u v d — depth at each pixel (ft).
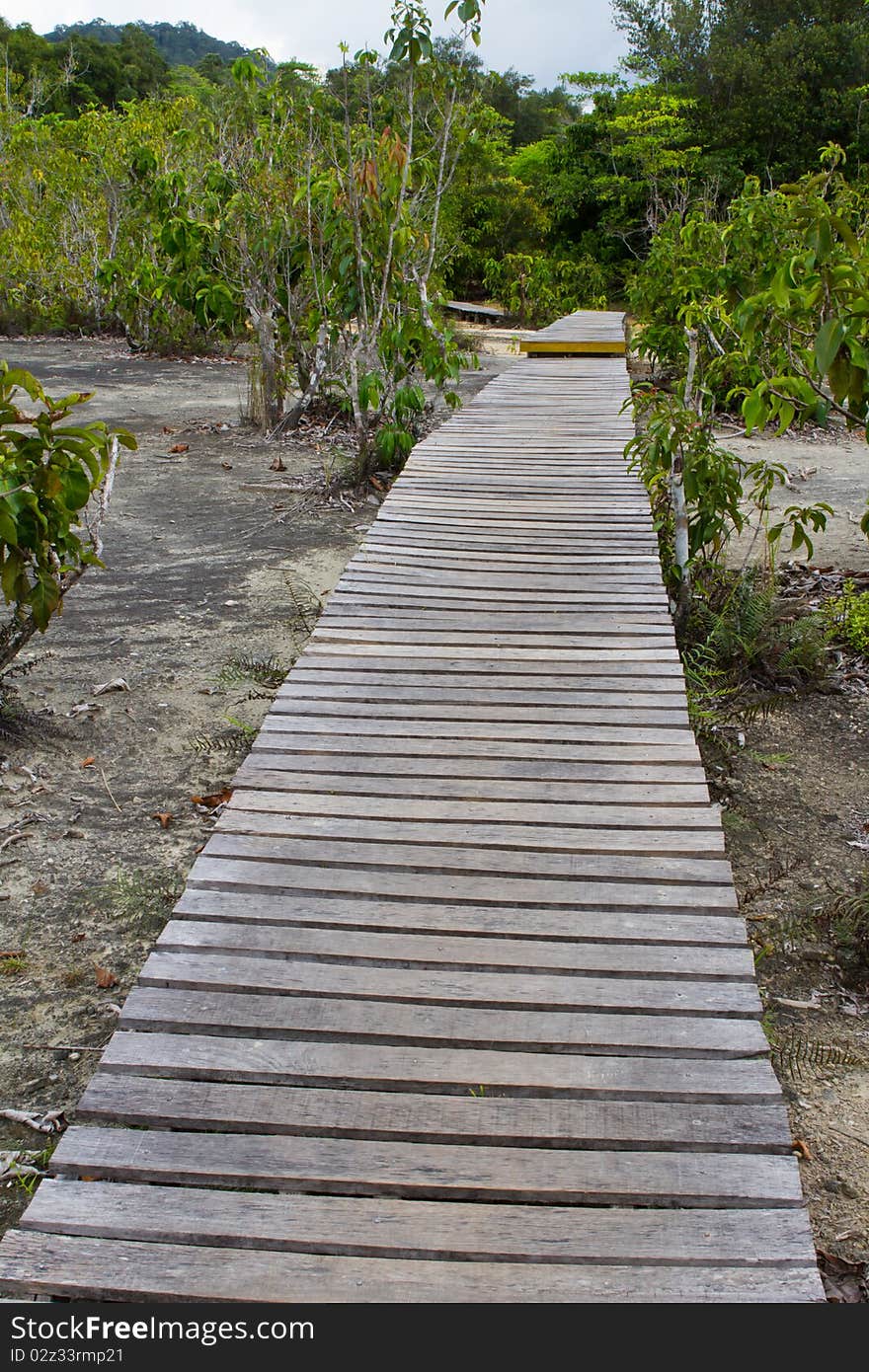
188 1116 7.28
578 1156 7.00
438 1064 7.72
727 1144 7.04
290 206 35.76
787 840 14.08
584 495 23.17
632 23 112.98
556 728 12.78
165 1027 8.07
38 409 41.45
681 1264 6.30
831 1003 11.02
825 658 19.15
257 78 36.81
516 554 19.38
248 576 23.88
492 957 8.77
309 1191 6.84
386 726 12.87
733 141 102.99
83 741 16.15
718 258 27.78
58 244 65.92
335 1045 7.93
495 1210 6.65
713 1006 8.24
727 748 15.98
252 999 8.36
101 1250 6.42
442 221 78.69
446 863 10.02
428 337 32.50
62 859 13.20
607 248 103.30
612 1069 7.68
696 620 19.81
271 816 10.89
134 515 28.73
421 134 39.01
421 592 17.39
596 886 9.70
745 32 108.47
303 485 31.65
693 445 19.08
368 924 9.19
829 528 27.73
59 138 70.38
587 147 111.65
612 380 40.50
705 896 9.54
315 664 14.66
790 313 13.01
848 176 94.12
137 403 43.93
